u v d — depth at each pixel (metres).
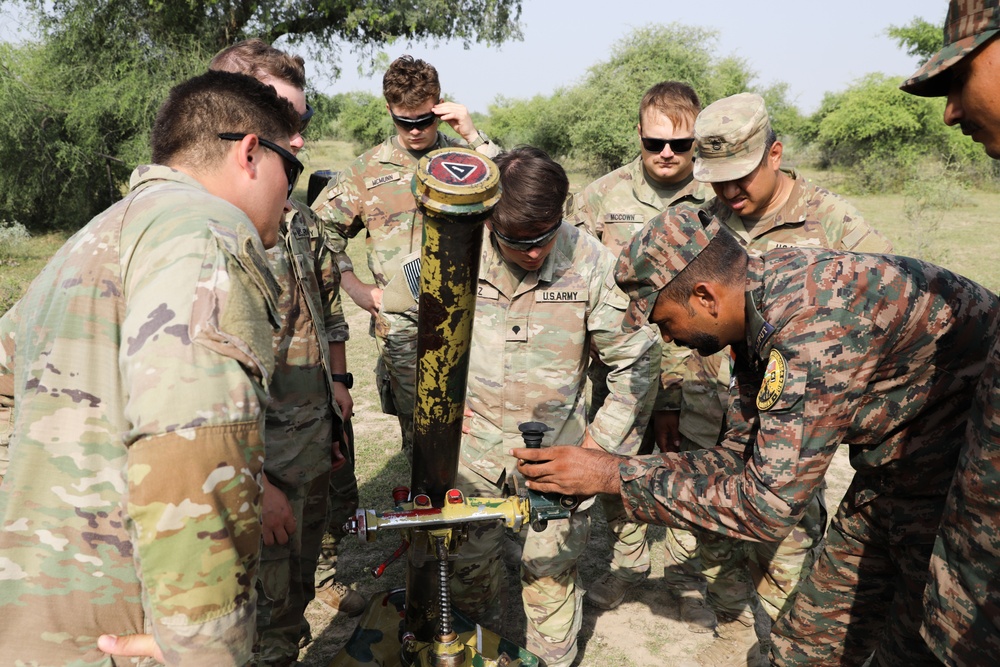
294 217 2.73
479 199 1.43
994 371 1.70
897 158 27.25
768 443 1.89
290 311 2.58
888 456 2.19
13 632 1.40
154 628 1.28
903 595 2.28
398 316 3.51
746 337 2.04
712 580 3.19
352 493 3.58
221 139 1.64
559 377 2.76
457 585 2.93
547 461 2.12
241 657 1.34
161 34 17.78
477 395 2.80
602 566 4.09
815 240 3.21
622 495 2.13
